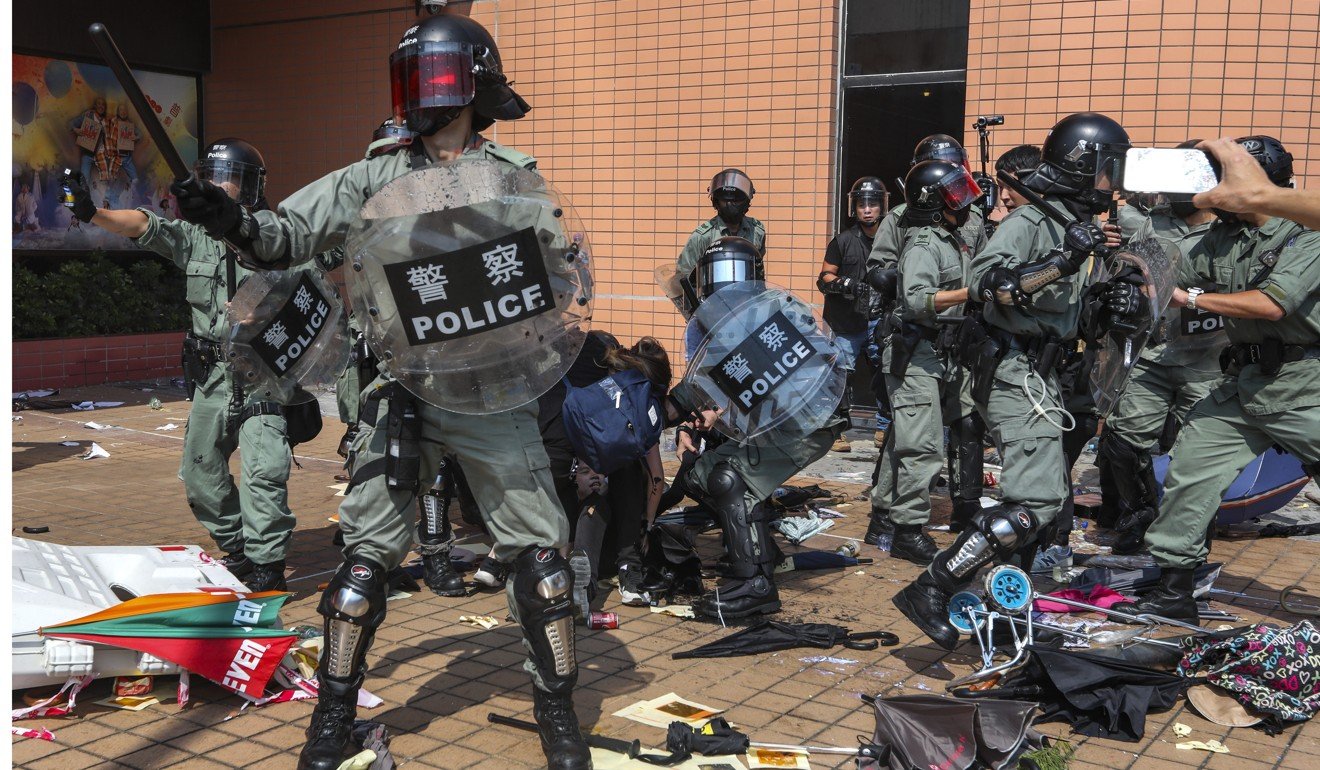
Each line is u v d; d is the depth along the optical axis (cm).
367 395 327
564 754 308
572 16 967
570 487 489
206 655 358
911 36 843
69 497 665
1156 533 453
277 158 1183
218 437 485
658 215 945
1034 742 336
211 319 476
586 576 439
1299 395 418
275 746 333
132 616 361
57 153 1110
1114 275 411
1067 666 362
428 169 293
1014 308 420
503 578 494
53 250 1123
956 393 568
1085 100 767
